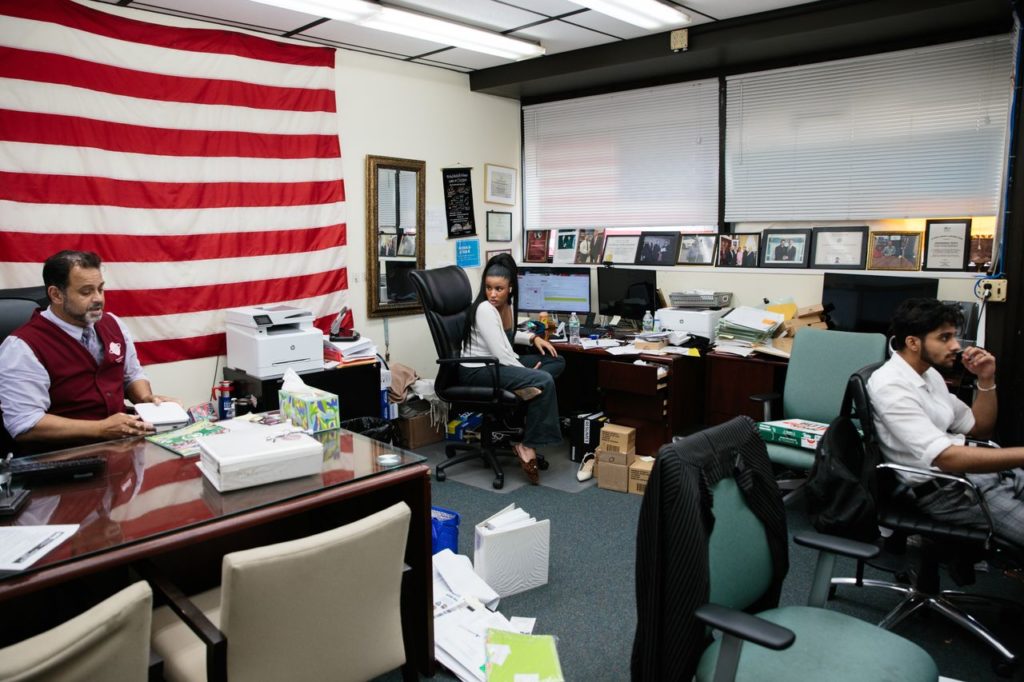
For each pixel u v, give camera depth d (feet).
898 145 12.37
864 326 11.96
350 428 11.19
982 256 11.44
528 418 11.95
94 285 7.51
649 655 4.55
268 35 12.39
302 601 4.60
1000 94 11.34
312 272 13.19
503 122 17.01
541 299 16.05
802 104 13.28
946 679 6.37
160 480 5.65
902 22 11.08
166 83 11.10
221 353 12.13
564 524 10.46
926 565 7.47
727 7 11.55
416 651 6.40
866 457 7.06
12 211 9.74
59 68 10.00
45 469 5.52
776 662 4.65
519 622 7.48
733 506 5.08
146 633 3.94
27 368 7.34
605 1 10.82
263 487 5.49
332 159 13.29
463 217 16.06
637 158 15.65
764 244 13.80
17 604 5.38
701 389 13.44
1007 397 10.78
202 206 11.64
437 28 11.89
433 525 8.52
